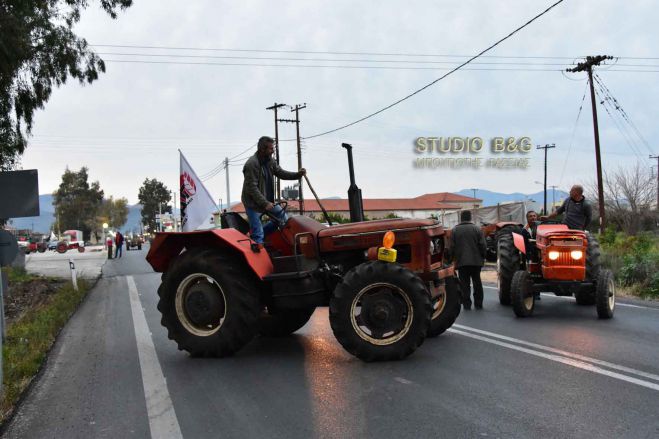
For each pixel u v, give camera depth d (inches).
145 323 357.1
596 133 1157.7
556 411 163.8
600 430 148.8
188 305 249.4
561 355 230.4
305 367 224.5
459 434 148.9
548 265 325.7
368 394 185.2
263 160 262.8
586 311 348.2
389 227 248.5
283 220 255.9
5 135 601.3
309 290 243.9
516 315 331.6
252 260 242.1
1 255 274.2
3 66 500.1
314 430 155.6
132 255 1398.9
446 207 3646.7
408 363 224.1
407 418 161.9
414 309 224.2
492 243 796.6
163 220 2343.8
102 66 657.0
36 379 221.0
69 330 336.5
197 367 232.1
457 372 208.5
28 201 262.4
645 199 1331.2
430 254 252.7
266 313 287.9
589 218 375.2
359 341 224.8
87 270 862.5
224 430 159.0
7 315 429.1
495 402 173.3
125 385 208.5
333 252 251.8
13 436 160.7
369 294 229.0
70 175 4372.5
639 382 190.1
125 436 157.8
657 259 464.4
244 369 225.3
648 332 275.3
